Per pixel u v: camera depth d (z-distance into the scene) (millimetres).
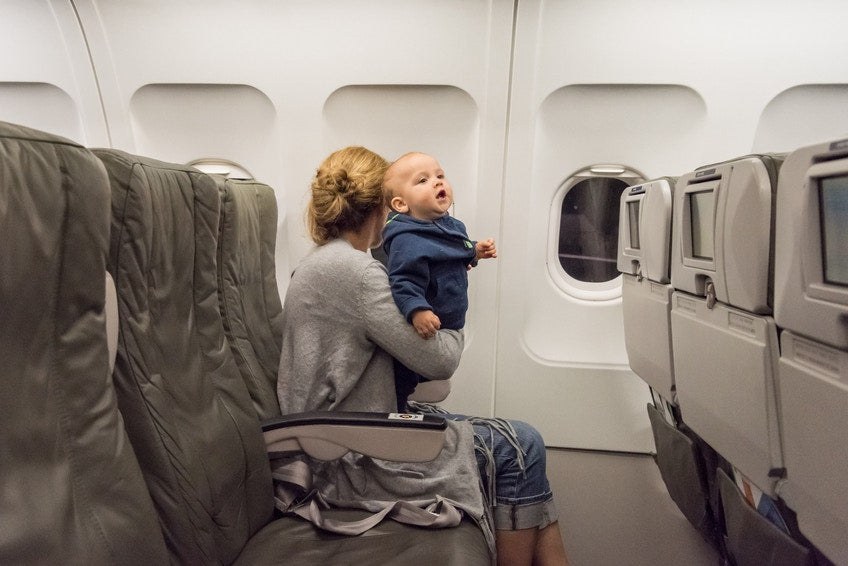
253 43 2316
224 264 1355
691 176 1382
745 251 1086
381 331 1321
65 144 735
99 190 767
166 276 1061
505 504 1436
